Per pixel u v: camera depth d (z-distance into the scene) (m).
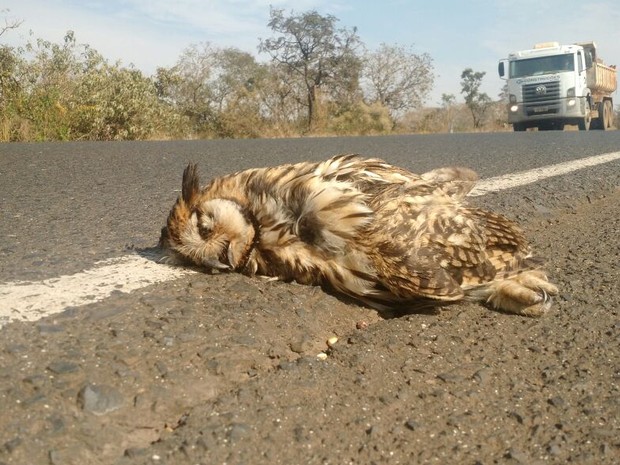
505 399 1.91
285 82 32.53
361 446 1.66
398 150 9.30
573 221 4.20
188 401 1.82
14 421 1.64
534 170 6.20
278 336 2.22
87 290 2.47
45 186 5.48
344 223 2.35
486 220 2.54
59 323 2.14
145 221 4.00
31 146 9.54
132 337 2.07
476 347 2.23
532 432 1.75
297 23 33.34
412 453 1.65
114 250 3.18
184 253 2.65
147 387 1.84
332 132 24.03
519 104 24.20
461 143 10.81
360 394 1.89
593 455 1.67
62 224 3.90
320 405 1.82
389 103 36.44
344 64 33.97
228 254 2.55
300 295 2.49
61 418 1.67
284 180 2.49
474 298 2.58
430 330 2.33
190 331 2.14
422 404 1.86
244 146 10.25
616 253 3.38
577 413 1.85
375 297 2.49
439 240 2.39
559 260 3.26
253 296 2.46
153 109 16.62
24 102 13.62
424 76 36.31
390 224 2.34
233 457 1.59
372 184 2.46
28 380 1.79
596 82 25.27
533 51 24.17
